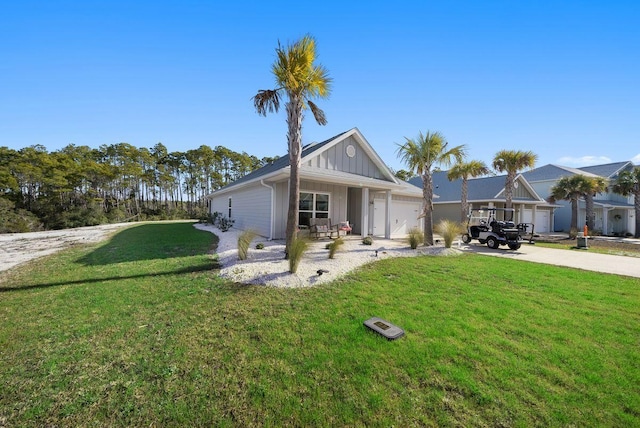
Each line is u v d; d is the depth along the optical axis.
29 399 2.29
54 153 29.48
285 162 12.97
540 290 5.11
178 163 41.47
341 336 3.29
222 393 2.35
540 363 2.75
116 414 2.13
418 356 2.86
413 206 16.70
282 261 6.80
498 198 19.33
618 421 2.04
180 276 5.83
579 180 19.05
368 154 13.05
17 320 3.78
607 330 3.48
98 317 3.87
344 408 2.17
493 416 2.08
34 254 8.77
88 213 27.59
